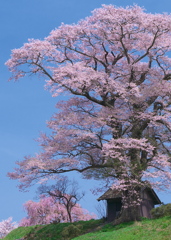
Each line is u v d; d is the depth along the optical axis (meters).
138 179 24.31
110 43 26.80
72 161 24.59
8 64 23.67
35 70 24.48
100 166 25.48
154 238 18.12
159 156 24.36
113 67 26.45
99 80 23.50
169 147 26.50
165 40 25.83
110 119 24.19
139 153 25.69
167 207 25.02
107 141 25.08
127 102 25.50
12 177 24.89
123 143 23.33
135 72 26.36
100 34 25.31
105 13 23.56
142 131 25.98
